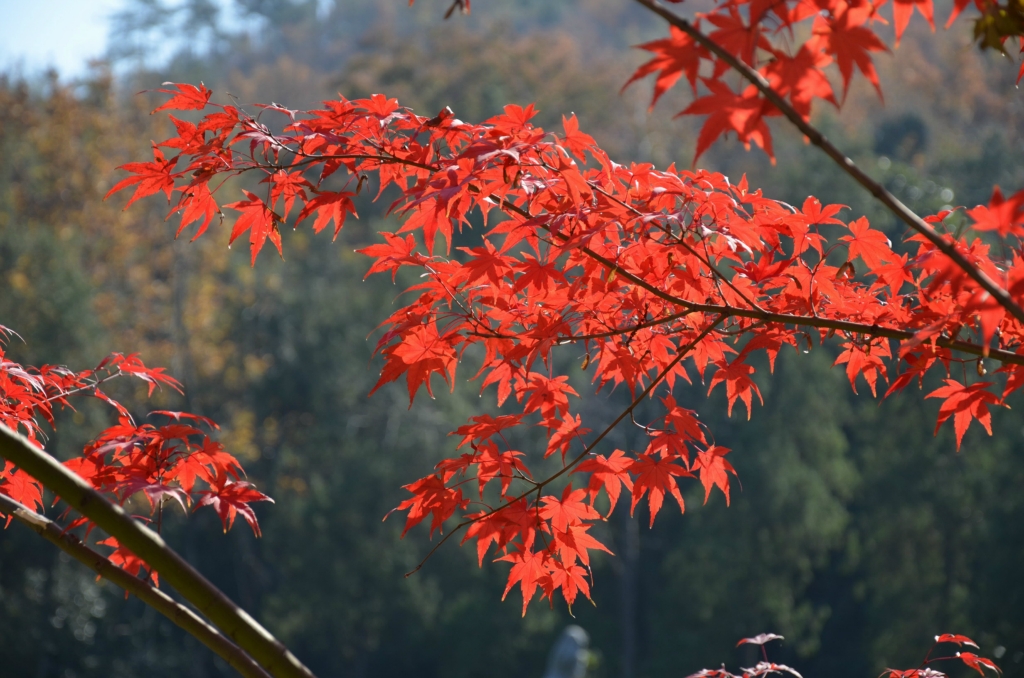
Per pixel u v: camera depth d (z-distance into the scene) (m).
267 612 20.70
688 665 19.41
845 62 1.41
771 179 26.64
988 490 17.58
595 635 22.08
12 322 18.44
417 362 2.48
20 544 17.98
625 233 2.31
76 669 18.59
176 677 20.16
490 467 2.48
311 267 26.67
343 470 21.73
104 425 17.70
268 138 2.23
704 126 1.41
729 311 2.20
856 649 21.48
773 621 19.33
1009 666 15.76
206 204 2.45
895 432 19.39
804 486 19.17
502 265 2.33
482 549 2.52
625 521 22.70
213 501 2.22
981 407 2.31
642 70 1.44
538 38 35.91
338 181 18.61
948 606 17.36
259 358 24.58
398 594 20.27
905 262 2.29
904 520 18.34
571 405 22.56
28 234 19.91
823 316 2.49
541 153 2.29
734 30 1.40
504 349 2.53
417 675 21.92
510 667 19.78
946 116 34.88
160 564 1.68
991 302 1.56
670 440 2.47
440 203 2.08
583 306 2.43
